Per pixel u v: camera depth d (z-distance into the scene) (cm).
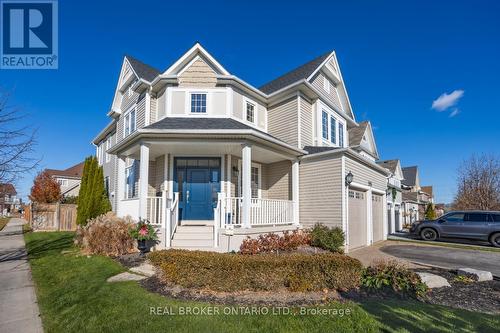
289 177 1303
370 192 1401
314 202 1200
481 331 384
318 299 498
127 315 430
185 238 959
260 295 514
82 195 1617
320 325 395
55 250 1057
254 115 1387
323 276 544
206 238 957
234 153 1168
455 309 474
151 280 608
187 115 1230
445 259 1010
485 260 994
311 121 1433
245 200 952
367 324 397
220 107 1246
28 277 708
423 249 1253
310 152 1250
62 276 679
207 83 1262
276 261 537
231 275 528
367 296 527
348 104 1819
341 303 478
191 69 1270
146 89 1323
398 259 998
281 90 1362
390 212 2200
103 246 912
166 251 611
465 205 2459
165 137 967
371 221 1394
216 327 387
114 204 1734
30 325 435
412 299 529
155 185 1254
